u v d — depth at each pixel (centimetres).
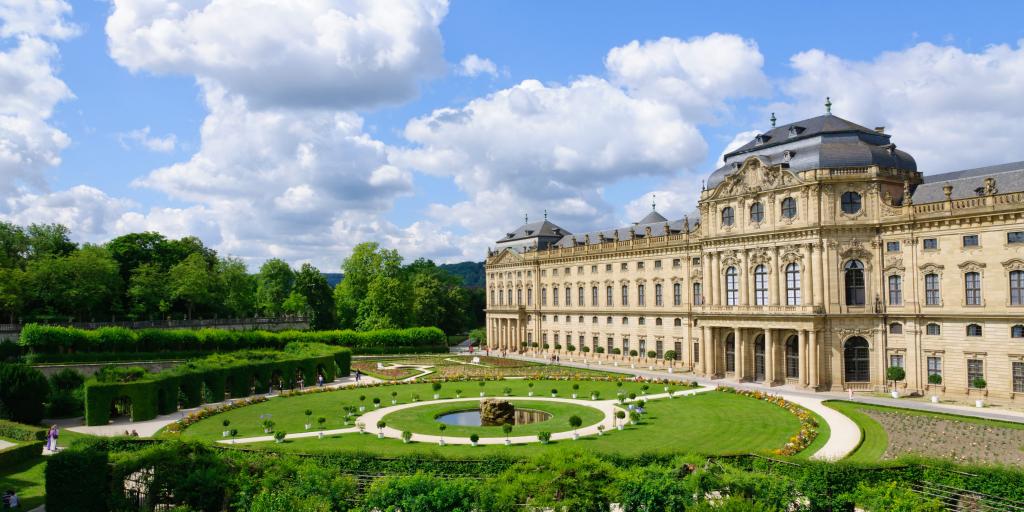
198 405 9044
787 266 9669
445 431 6762
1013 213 7712
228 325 15888
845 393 8844
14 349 10988
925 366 8550
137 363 11469
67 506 4006
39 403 7788
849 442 5956
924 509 3494
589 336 14225
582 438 6325
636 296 13050
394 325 17450
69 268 13012
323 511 3622
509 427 6225
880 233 9000
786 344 9856
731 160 11050
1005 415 7144
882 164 9162
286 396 9531
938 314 8394
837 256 9162
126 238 16112
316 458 4653
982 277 8006
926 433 6312
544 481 3728
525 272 16238
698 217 12481
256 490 3947
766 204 9894
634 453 4681
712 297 10744
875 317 8975
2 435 6425
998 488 3916
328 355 11619
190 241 17725
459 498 3697
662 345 12431
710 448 5822
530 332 16088
